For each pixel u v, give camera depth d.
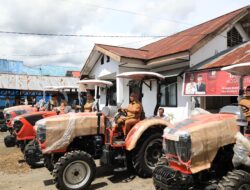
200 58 11.74
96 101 9.66
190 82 10.98
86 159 6.24
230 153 5.13
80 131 6.71
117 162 6.82
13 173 7.91
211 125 4.93
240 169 4.82
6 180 7.29
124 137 6.98
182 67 12.11
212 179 5.08
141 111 7.26
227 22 12.24
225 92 9.45
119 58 12.88
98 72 16.73
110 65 14.96
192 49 11.10
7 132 15.86
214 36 11.88
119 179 6.97
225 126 5.04
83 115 6.91
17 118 9.43
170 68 12.84
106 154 6.70
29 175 7.69
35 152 8.06
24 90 24.11
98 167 7.98
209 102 11.38
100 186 6.51
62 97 12.98
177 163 4.95
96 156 7.02
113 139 6.79
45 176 7.56
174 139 4.91
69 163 6.08
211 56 11.98
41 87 24.20
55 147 6.46
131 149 6.59
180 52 11.24
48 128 6.43
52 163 6.66
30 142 8.53
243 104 5.20
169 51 12.16
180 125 5.13
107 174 7.38
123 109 7.32
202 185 5.00
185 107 11.85
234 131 5.07
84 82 8.85
